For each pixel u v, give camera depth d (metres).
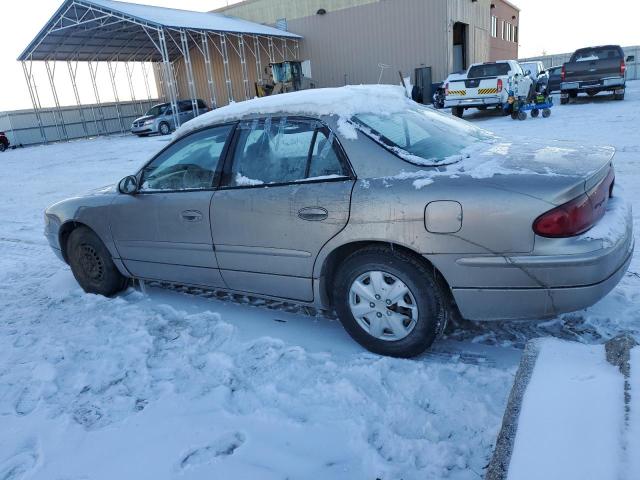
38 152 24.22
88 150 21.86
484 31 31.78
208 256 3.60
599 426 1.54
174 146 3.78
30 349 3.56
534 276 2.53
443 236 2.65
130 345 3.46
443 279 2.84
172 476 2.25
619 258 2.62
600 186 2.71
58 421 2.71
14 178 14.66
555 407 1.67
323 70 29.38
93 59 32.50
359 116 3.12
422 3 25.25
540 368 1.92
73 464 2.38
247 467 2.27
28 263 5.78
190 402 2.77
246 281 3.50
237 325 3.64
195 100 25.69
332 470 2.22
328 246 3.00
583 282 2.48
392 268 2.84
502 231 2.54
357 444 2.36
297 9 29.14
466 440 2.32
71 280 4.96
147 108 36.72
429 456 2.25
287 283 3.29
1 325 4.00
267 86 28.05
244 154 3.41
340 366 2.98
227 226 3.41
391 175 2.85
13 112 29.47
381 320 2.97
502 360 2.92
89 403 2.85
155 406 2.77
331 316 3.68
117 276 4.34
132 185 3.90
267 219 3.21
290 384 2.85
